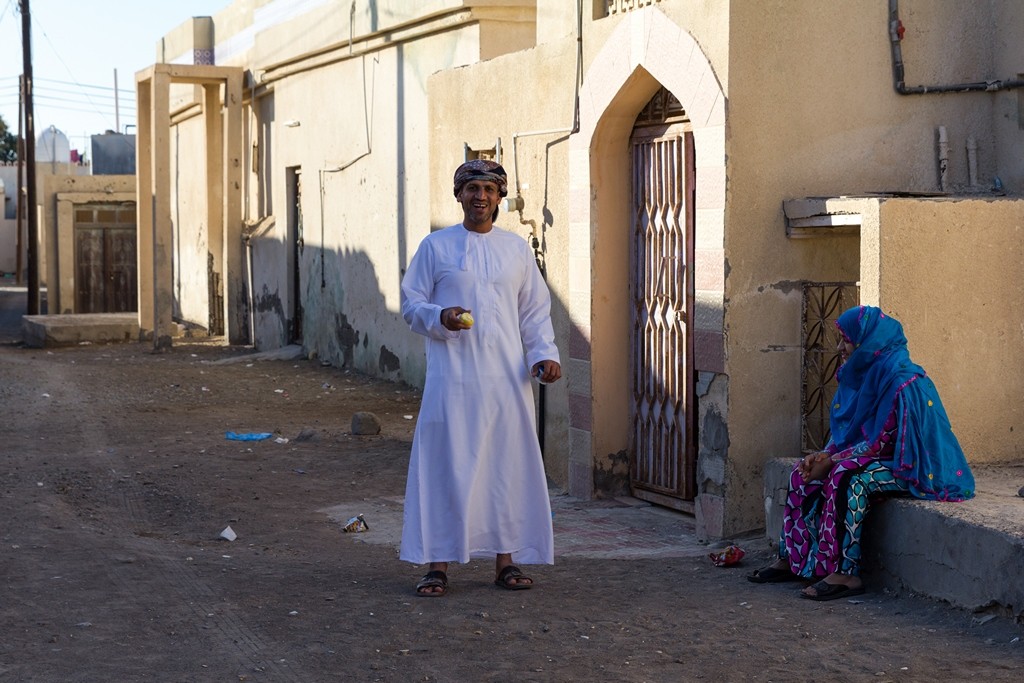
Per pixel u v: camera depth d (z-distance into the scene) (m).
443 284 5.88
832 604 5.66
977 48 7.70
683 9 7.42
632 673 4.61
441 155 10.78
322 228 18.19
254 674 4.65
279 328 20.14
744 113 7.09
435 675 4.62
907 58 7.49
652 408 8.52
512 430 5.95
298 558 7.04
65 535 7.34
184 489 9.17
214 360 19.22
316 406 13.89
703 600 5.81
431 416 5.86
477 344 5.85
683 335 8.10
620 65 8.11
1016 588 5.02
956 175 7.66
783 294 7.27
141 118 22.06
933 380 6.65
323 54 17.50
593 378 8.66
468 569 6.66
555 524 8.03
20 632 5.21
